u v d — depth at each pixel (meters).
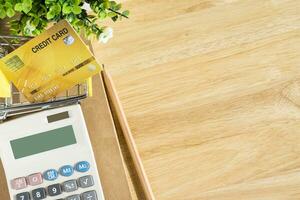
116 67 1.28
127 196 0.77
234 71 1.32
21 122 0.73
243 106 1.29
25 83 0.69
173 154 1.25
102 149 0.79
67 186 0.73
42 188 0.73
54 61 0.67
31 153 0.73
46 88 0.71
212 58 1.32
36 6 0.70
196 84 1.30
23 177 0.73
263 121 1.29
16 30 0.74
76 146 0.74
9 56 0.65
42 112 0.73
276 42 1.35
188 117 1.27
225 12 1.35
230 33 1.34
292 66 1.34
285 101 1.31
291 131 1.29
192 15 1.34
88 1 0.74
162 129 1.26
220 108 1.29
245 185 1.24
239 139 1.27
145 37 1.31
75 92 0.79
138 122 1.26
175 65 1.30
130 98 1.27
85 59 0.66
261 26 1.35
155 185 1.22
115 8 0.78
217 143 1.26
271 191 1.25
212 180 1.24
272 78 1.32
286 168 1.26
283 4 1.37
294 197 1.25
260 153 1.26
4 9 0.67
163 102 1.28
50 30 0.63
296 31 1.36
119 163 0.78
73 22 0.72
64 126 0.74
